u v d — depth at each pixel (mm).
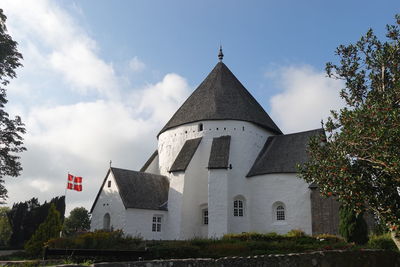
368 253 11633
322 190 12930
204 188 31359
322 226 25953
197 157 32125
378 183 11883
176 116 36281
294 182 28891
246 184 31328
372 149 11000
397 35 13984
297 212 28078
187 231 29250
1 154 30500
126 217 27562
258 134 34188
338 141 12523
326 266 10734
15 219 38250
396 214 11250
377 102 11617
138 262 9359
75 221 81312
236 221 30344
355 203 11797
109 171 30531
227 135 32656
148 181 31766
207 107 34500
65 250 15328
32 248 24281
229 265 10031
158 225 29469
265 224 29109
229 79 38031
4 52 29375
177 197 29766
